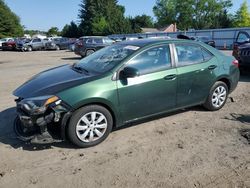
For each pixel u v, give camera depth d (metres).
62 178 3.74
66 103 4.28
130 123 5.47
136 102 4.88
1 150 4.48
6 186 3.58
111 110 4.69
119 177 3.73
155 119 5.70
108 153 4.38
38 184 3.62
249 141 4.73
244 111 6.21
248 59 9.50
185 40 5.66
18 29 76.62
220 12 74.44
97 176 3.77
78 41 20.83
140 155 4.30
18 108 4.46
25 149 4.52
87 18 75.88
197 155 4.27
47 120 4.23
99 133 4.63
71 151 4.45
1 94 8.11
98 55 5.57
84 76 4.72
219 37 34.06
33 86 4.69
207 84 5.82
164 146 4.58
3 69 14.25
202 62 5.73
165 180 3.65
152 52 5.12
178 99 5.42
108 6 74.69
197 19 76.06
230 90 6.39
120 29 65.69
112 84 4.62
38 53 28.81
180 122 5.56
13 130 4.99
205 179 3.66
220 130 5.18
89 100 4.41
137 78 4.84
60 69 5.46
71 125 4.38
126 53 5.01
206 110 6.19
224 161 4.09
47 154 4.35
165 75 5.13
